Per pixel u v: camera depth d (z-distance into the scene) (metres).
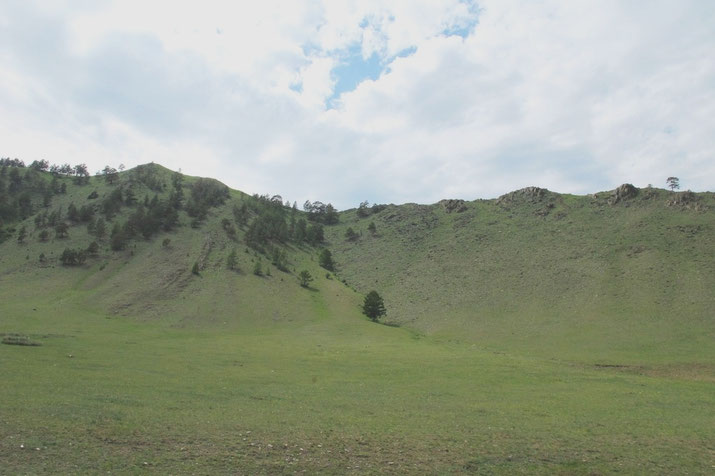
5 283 118.25
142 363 47.91
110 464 14.95
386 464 16.77
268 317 108.56
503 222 184.00
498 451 19.23
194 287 124.12
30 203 184.12
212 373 43.72
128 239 154.00
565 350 81.31
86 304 106.50
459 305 125.69
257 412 25.88
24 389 28.48
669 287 112.44
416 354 63.81
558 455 19.14
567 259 140.25
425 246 182.00
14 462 14.60
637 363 67.12
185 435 19.00
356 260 185.25
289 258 165.38
